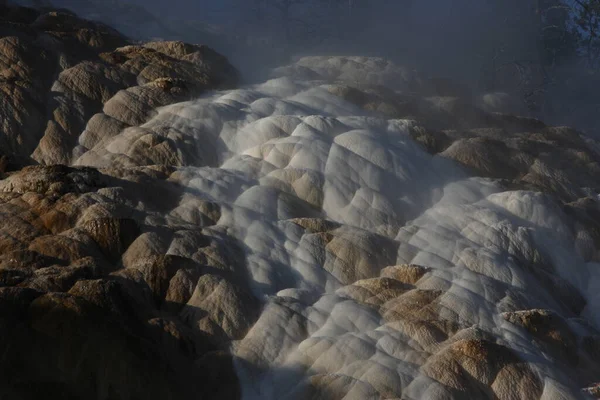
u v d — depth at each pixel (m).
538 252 12.17
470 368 9.27
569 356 10.18
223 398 9.19
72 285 9.62
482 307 10.40
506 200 12.98
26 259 10.15
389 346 9.58
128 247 10.79
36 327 8.75
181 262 10.42
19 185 11.55
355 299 10.47
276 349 9.71
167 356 9.17
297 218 11.90
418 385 9.09
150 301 10.05
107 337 8.84
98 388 8.66
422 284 10.81
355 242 11.39
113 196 11.52
